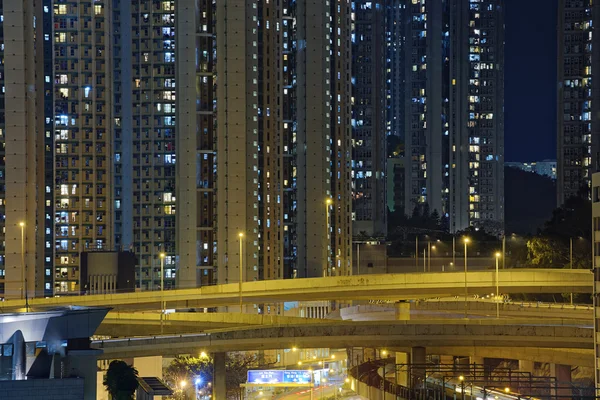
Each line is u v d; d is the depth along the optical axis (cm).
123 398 16512
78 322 14225
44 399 12888
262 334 18925
